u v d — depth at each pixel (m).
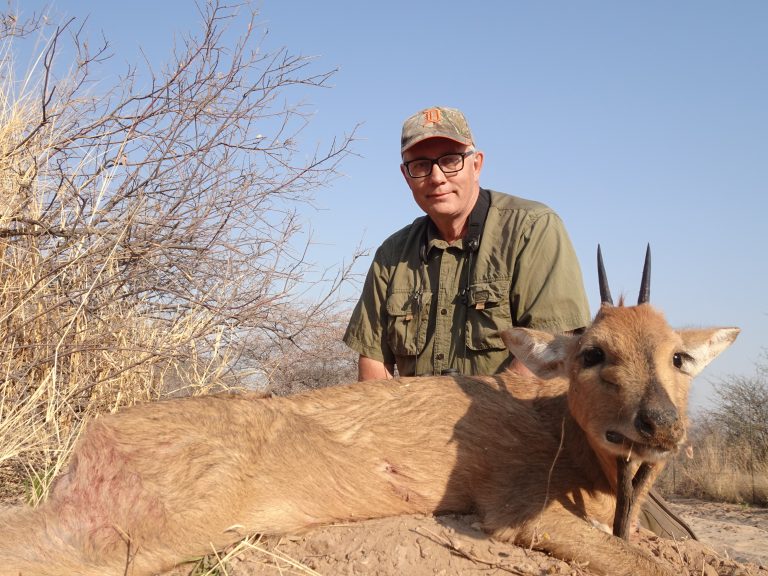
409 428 1.50
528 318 1.77
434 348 1.85
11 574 1.18
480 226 1.86
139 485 1.28
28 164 2.04
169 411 1.35
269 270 2.24
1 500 1.70
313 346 2.70
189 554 1.28
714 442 4.27
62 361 1.93
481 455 1.48
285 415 1.44
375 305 1.97
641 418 1.22
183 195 2.15
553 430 1.51
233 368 2.53
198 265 2.21
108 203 2.11
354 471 1.43
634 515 1.46
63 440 1.84
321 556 1.31
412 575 1.26
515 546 1.36
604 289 1.50
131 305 2.12
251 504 1.34
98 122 2.10
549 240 1.80
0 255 1.92
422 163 1.84
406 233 2.00
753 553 2.07
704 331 1.45
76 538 1.25
